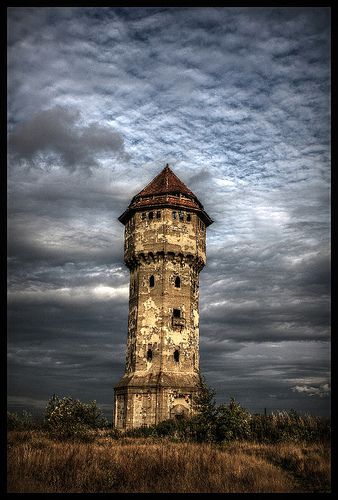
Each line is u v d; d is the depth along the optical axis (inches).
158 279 2239.2
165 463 784.9
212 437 1339.8
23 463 734.5
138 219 2335.1
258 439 1355.8
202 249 2385.6
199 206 2448.3
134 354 2183.8
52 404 1670.8
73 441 1234.6
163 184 2400.3
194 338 2249.0
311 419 1373.0
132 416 2042.3
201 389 1472.7
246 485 674.2
